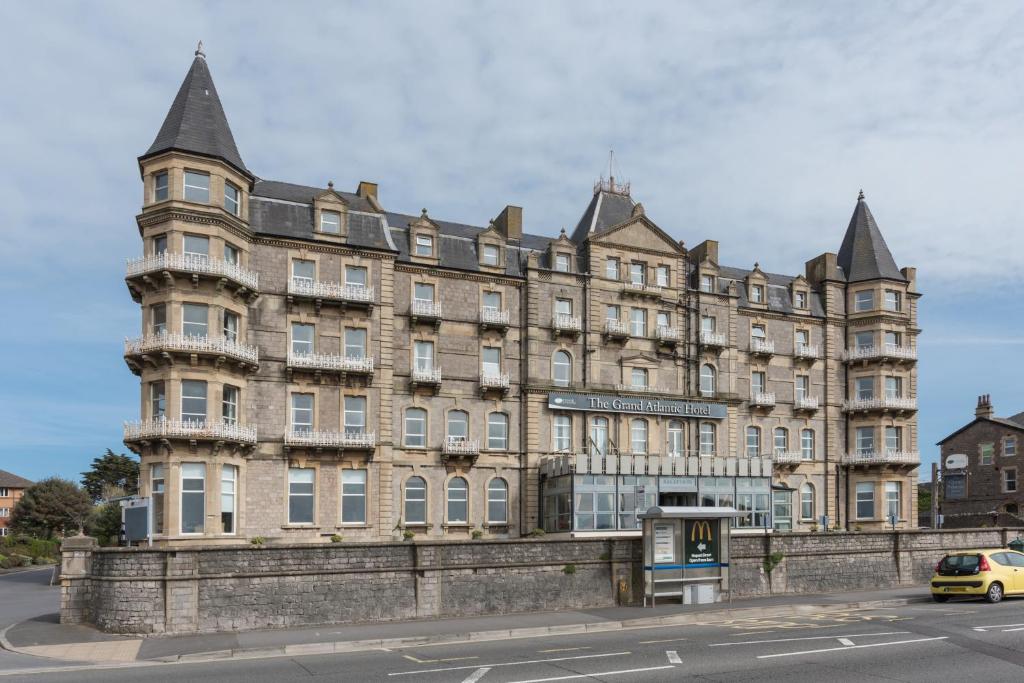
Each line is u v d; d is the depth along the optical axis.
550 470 49.56
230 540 41.25
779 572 37.41
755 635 24.78
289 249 45.88
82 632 27.38
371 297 46.91
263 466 44.00
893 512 60.81
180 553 27.38
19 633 27.42
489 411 50.41
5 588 46.16
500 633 26.62
